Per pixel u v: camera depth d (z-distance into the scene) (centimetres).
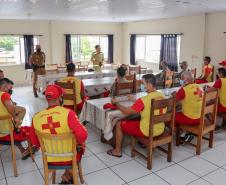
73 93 388
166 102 269
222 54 698
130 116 313
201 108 307
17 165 294
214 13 702
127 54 1069
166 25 862
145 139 284
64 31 957
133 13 700
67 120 200
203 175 273
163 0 471
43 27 920
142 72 762
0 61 895
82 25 986
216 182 259
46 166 216
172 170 283
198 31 752
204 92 304
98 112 328
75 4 518
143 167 290
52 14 711
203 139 357
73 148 210
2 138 271
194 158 311
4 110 270
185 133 350
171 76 547
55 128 201
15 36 884
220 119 448
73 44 998
